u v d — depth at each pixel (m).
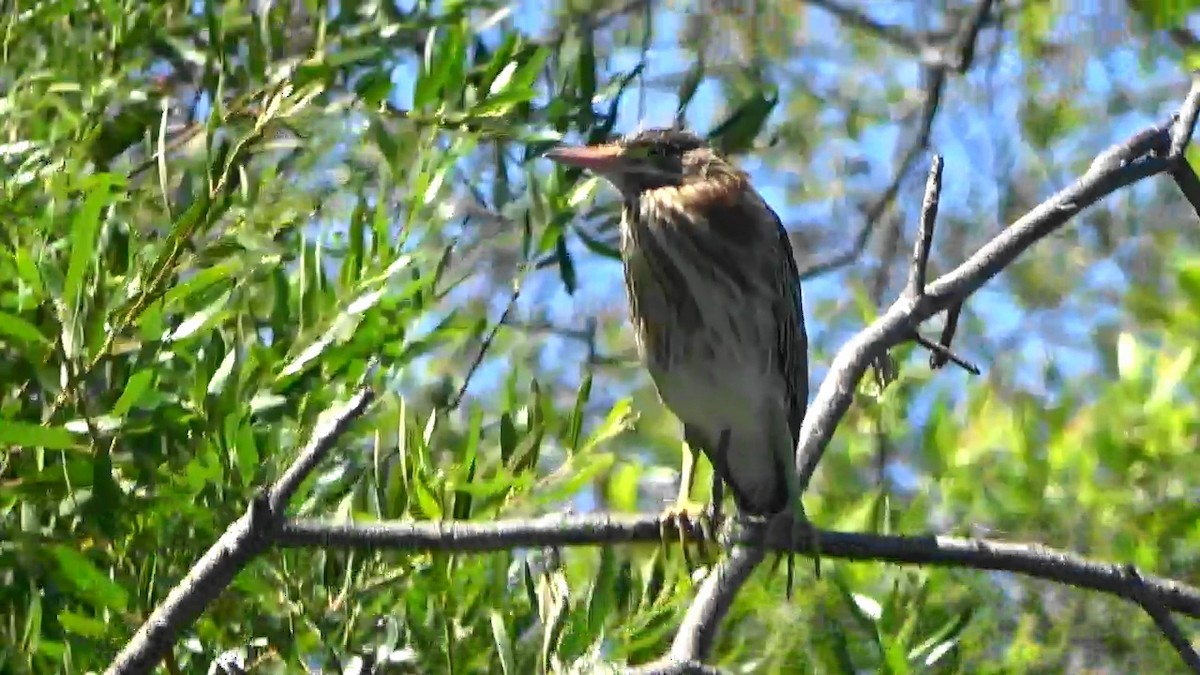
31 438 7.27
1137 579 8.55
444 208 9.03
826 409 10.26
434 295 9.08
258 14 10.07
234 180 9.37
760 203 11.52
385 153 9.38
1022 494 13.67
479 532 7.52
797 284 11.48
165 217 9.34
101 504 7.66
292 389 8.45
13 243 8.48
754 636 11.52
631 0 16.86
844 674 10.36
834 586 11.22
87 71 9.90
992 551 8.56
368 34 10.31
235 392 7.93
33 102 9.61
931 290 10.20
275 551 8.05
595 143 11.11
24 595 8.17
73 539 8.09
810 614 11.20
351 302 8.38
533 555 9.16
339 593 8.27
